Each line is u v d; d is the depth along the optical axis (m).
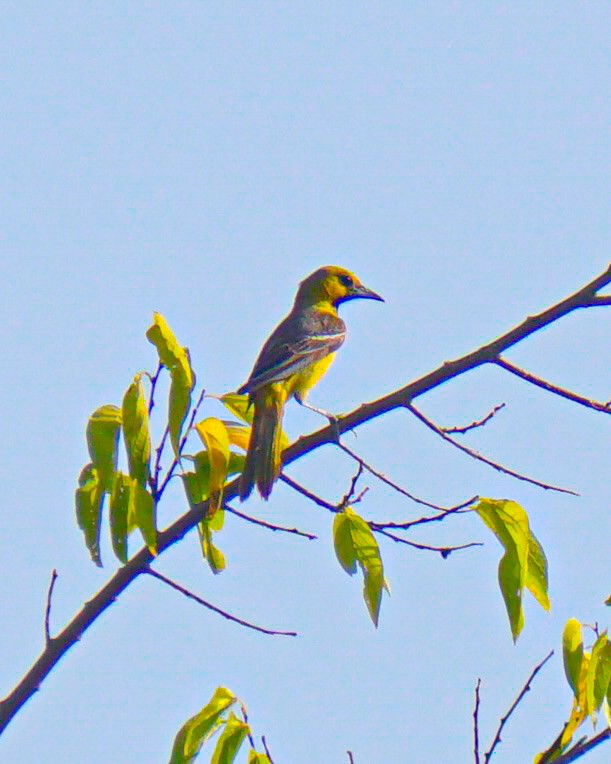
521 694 8.90
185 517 10.30
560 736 8.69
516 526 9.59
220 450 10.27
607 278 9.80
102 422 9.48
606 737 8.59
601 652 8.63
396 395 10.26
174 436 9.18
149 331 9.27
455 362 10.12
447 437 9.98
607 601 8.98
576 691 8.70
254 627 9.65
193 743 9.02
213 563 10.50
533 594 9.63
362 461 10.14
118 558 9.43
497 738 8.87
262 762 9.21
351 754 9.15
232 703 9.23
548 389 9.89
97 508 9.69
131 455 9.21
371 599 9.94
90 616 9.59
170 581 9.74
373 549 9.98
